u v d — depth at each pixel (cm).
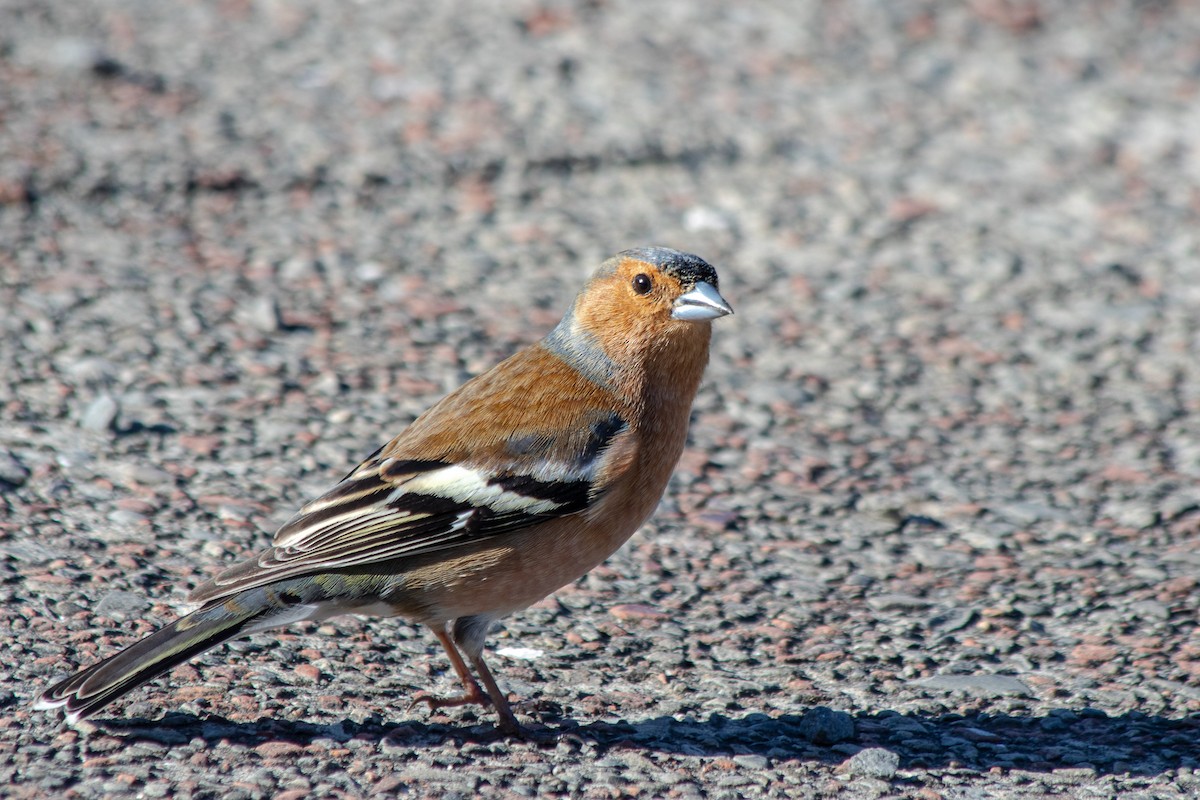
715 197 1519
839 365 1248
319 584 720
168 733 710
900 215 1498
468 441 742
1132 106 1720
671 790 691
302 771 685
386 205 1464
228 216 1420
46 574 854
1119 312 1336
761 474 1074
